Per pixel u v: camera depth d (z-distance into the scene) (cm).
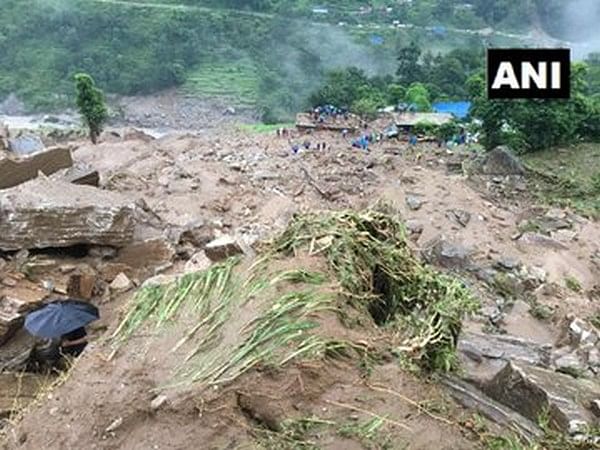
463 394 463
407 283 519
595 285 1295
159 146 1959
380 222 571
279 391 408
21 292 761
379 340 458
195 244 998
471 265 1220
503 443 410
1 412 612
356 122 2753
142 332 455
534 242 1405
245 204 1409
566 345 934
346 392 415
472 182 1820
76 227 822
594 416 518
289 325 436
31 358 704
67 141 2164
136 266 862
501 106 2231
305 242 522
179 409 400
